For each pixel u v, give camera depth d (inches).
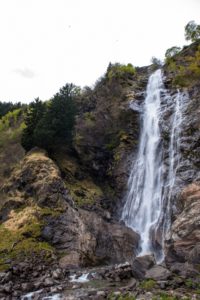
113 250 1252.5
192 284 685.3
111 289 745.0
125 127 1795.0
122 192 1624.0
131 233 1333.7
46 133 1635.1
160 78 1899.6
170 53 2247.8
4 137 2226.9
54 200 1288.1
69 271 984.9
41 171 1422.2
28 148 1756.9
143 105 1829.5
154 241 1301.7
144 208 1475.1
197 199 1023.0
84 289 769.6
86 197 1540.4
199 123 1455.5
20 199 1369.3
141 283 741.9
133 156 1690.5
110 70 2098.9
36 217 1223.5
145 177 1561.3
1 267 956.0
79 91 2149.4
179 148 1469.0
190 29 2148.1
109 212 1549.0
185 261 911.0
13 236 1151.0
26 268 958.4
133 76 2078.0
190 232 932.6
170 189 1381.6
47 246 1115.9
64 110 1724.9
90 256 1184.8
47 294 750.5
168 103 1699.1
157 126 1644.9
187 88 1669.5
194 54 2000.5
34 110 1792.6
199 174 1326.3
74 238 1181.1
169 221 1300.4
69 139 1774.1
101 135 1840.6
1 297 770.8
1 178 1900.8
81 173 1728.6
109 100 1926.7
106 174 1745.8
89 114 1942.7
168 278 733.3
